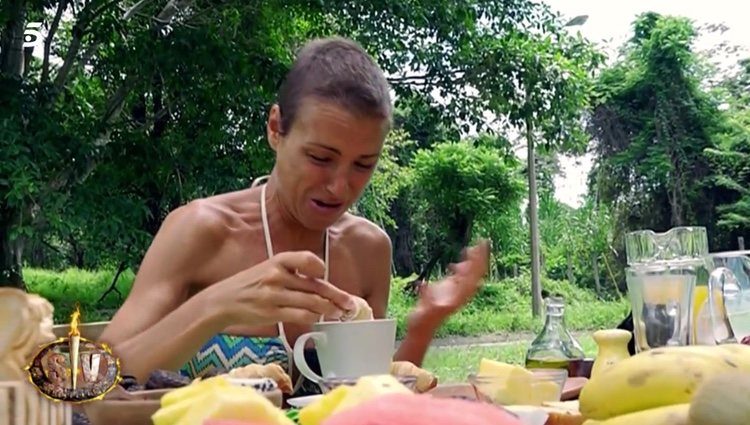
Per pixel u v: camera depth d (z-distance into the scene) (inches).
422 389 35.8
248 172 295.9
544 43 322.0
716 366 22.9
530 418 30.1
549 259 495.5
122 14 283.0
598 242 495.8
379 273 70.4
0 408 22.3
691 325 48.1
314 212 60.0
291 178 59.6
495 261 473.4
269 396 27.7
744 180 481.7
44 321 25.5
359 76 57.4
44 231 251.1
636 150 498.6
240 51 277.0
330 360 42.3
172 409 20.7
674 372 22.8
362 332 41.4
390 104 59.3
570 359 52.4
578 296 458.9
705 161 491.2
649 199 498.6
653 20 513.3
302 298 45.6
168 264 60.2
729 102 522.3
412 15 294.4
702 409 18.3
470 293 60.3
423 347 58.8
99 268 336.8
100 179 270.4
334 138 57.0
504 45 313.9
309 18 303.6
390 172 443.8
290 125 59.1
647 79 500.4
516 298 433.1
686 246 59.1
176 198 291.7
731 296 57.3
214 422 17.8
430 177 454.9
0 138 225.6
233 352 56.0
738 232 479.2
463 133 324.5
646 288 47.6
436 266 454.3
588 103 354.9
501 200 464.1
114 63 275.4
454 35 310.3
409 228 465.1
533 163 424.5
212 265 61.9
